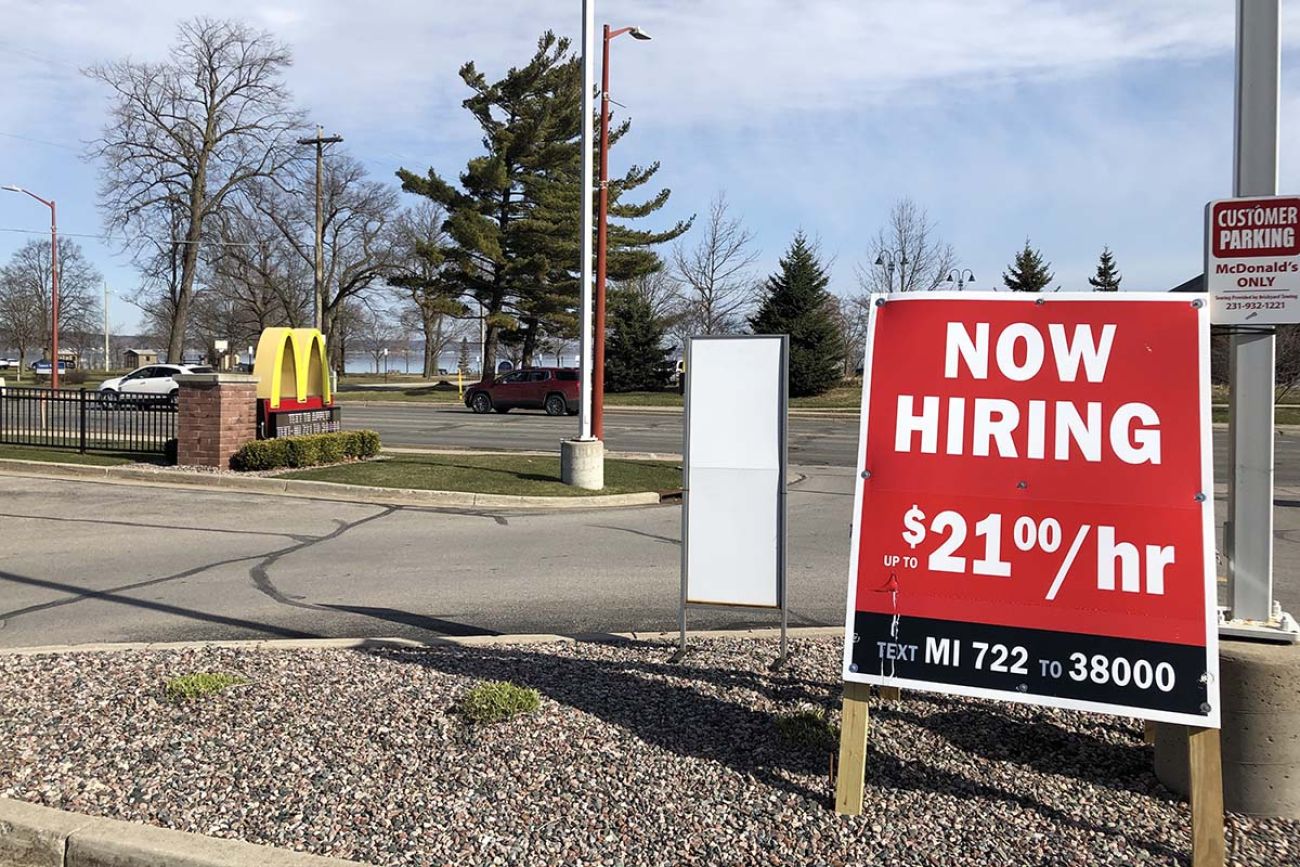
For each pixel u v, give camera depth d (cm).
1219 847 320
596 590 797
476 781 384
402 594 779
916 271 4578
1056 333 368
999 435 367
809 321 4481
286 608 728
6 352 10781
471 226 4209
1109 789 382
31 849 347
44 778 384
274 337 1609
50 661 534
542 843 341
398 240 6144
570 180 4569
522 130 4272
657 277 6303
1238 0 363
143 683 491
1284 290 352
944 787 384
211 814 358
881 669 363
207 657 545
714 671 530
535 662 544
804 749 418
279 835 344
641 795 374
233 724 436
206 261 5591
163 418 2247
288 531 1078
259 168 5109
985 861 330
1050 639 350
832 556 972
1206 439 347
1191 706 331
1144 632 341
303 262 6462
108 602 740
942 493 369
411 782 383
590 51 1338
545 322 4784
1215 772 325
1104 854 335
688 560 556
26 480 1430
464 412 3616
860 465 379
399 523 1148
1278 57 358
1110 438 356
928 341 379
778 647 589
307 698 470
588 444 1403
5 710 452
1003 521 361
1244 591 377
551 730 433
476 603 750
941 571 364
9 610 712
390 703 464
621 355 5131
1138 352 360
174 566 880
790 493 1483
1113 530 350
